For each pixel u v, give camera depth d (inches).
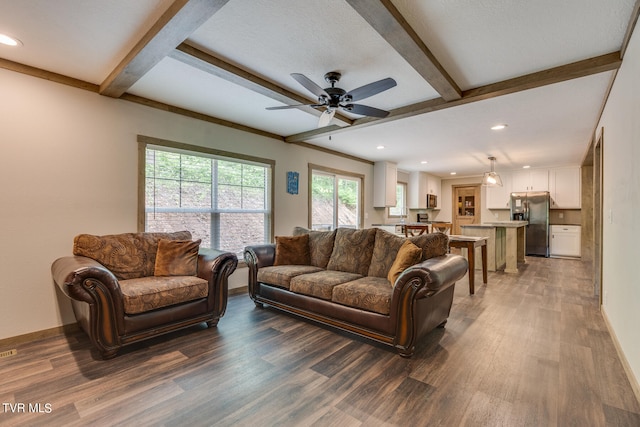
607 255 121.4
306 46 91.7
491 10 74.0
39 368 87.4
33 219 107.1
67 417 66.7
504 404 71.4
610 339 107.0
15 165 103.7
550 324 121.5
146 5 73.7
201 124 153.2
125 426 64.2
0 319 101.3
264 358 94.0
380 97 129.0
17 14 76.6
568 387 78.1
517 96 124.4
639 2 70.1
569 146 213.5
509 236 225.9
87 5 73.5
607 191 121.0
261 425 64.6
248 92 126.3
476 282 193.8
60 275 90.4
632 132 82.0
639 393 72.1
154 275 120.9
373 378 82.6
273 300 136.0
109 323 92.1
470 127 168.9
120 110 126.3
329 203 238.1
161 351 98.3
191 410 69.4
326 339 108.3
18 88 103.7
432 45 88.7
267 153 186.4
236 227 172.6
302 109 137.7
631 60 81.9
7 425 64.4
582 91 118.5
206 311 116.5
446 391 76.5
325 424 64.8
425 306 98.9
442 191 393.1
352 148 229.0
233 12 76.2
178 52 90.1
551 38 85.6
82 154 117.1
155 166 140.1
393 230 269.9
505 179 337.1
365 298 103.2
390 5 70.2
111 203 124.2
